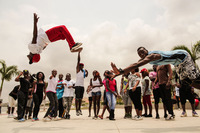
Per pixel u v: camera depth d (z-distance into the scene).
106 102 4.95
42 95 4.97
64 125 3.26
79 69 5.19
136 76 4.36
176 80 5.02
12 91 6.20
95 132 2.27
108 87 4.51
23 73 4.69
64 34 3.03
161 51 2.55
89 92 6.05
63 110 5.10
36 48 2.88
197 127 2.59
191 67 2.63
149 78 5.10
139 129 2.52
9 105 6.19
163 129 2.46
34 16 2.67
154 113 6.81
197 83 2.73
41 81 5.03
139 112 4.30
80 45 3.02
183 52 2.61
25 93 4.65
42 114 7.62
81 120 4.52
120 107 14.57
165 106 4.34
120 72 2.30
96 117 4.86
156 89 4.58
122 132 2.24
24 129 2.73
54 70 4.76
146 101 5.29
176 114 5.84
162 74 4.00
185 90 4.80
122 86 5.18
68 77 5.39
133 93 4.37
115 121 4.02
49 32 2.96
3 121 4.55
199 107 8.89
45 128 2.82
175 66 2.85
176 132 2.16
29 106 5.27
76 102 5.32
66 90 5.23
